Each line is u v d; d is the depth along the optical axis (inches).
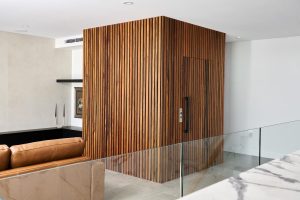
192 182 98.5
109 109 226.8
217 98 247.9
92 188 87.7
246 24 217.9
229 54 298.4
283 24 216.1
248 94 287.0
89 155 239.9
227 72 299.3
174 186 94.7
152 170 97.0
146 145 204.4
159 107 197.6
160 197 89.3
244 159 127.3
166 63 199.8
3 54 262.2
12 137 262.2
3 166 113.3
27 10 187.8
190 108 221.5
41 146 123.0
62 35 278.4
